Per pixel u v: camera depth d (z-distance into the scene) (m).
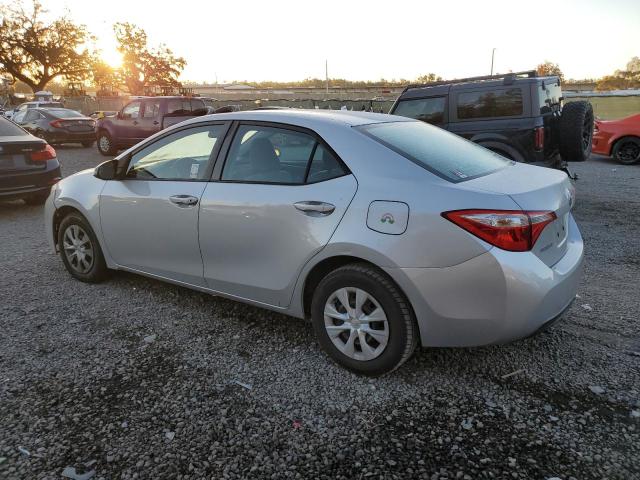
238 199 3.51
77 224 4.68
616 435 2.62
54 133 18.38
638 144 12.10
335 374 3.22
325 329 3.26
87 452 2.55
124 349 3.55
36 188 7.96
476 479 2.36
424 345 2.96
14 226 7.20
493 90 7.64
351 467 2.45
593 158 13.77
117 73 50.97
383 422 2.76
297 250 3.24
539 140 7.34
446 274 2.77
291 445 2.60
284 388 3.08
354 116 3.66
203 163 3.83
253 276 3.54
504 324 2.76
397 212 2.87
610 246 5.75
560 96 8.71
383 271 2.94
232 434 2.68
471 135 7.81
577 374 3.17
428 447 2.57
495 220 2.69
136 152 4.27
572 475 2.36
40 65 48.47
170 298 4.43
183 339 3.70
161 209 3.95
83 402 2.95
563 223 3.19
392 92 43.44
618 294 4.37
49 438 2.65
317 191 3.18
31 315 4.09
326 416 2.82
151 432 2.70
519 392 3.00
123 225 4.25
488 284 2.71
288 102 26.41
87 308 4.23
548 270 2.82
